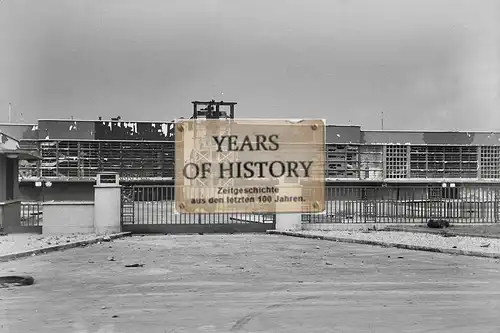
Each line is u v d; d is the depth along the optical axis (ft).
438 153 208.13
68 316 29.55
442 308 31.19
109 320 28.63
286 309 31.04
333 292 35.76
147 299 33.78
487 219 85.97
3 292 36.09
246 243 66.69
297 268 46.14
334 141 204.64
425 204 91.25
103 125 191.21
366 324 27.71
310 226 81.61
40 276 42.29
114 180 77.25
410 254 55.57
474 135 209.15
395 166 206.49
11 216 80.43
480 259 51.62
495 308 31.19
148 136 193.26
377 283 39.06
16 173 85.35
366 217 85.25
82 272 44.14
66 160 188.44
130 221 90.58
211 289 36.88
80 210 75.15
